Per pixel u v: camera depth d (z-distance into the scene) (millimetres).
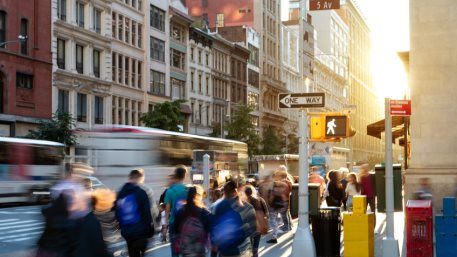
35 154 37812
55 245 8078
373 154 177250
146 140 32594
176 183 13141
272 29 104812
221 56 85688
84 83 56969
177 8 77625
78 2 57344
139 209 11844
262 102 98375
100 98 59938
